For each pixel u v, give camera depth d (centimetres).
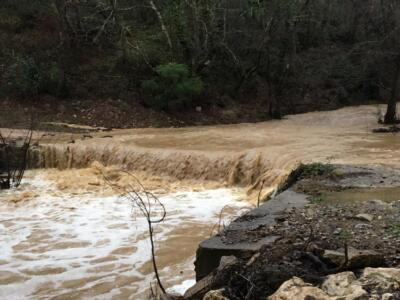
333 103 2584
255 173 1198
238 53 2397
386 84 2625
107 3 2305
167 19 2223
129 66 2203
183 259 743
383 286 374
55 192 1178
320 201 672
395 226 547
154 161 1309
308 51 2859
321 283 394
